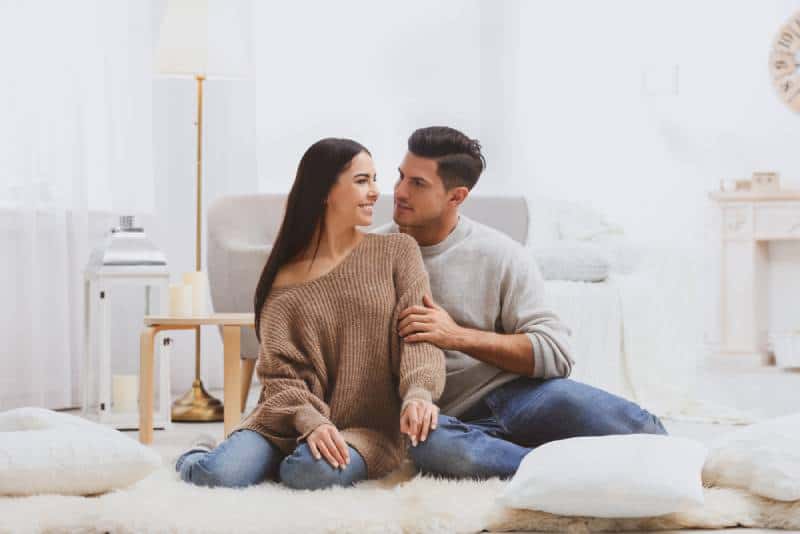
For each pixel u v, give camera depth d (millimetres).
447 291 2990
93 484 2631
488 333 2867
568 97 8016
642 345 4820
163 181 6043
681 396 4855
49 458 2590
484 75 7840
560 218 5582
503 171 7918
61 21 5375
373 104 7453
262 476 2732
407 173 2986
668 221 8031
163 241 6027
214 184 6223
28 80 5223
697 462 2521
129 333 5430
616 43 8039
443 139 2973
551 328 2932
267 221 4832
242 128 6309
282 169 7098
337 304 2836
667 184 8031
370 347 2818
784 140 7934
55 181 5332
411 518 2340
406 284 2865
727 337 7758
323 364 2822
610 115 8039
